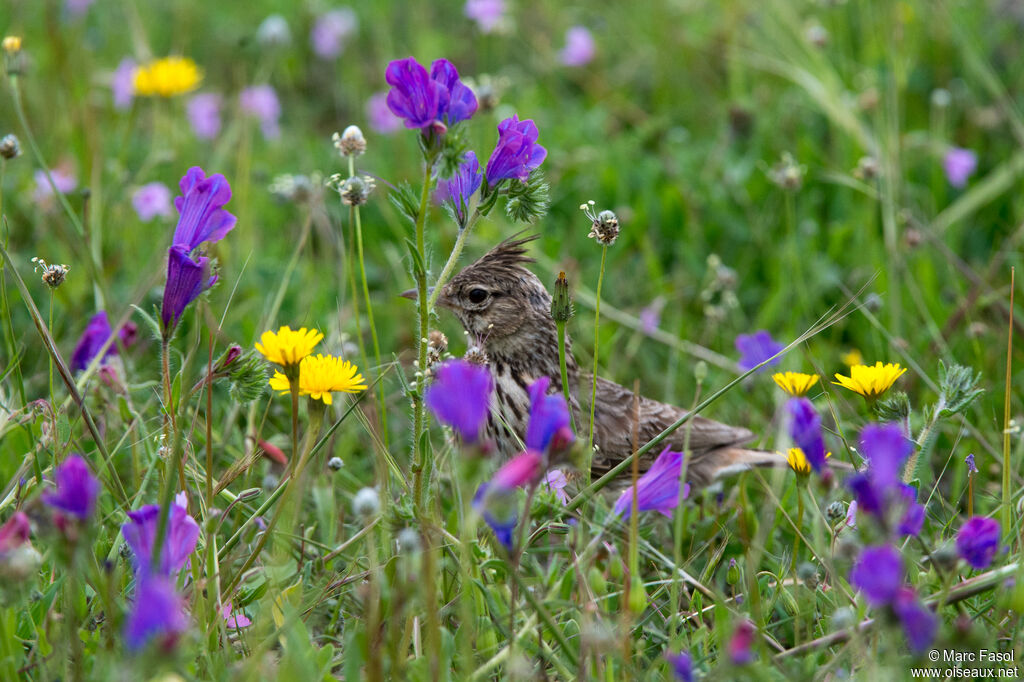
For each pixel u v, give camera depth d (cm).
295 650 637
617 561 672
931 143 1540
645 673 712
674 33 1975
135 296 1217
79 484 568
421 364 764
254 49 2008
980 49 1744
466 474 580
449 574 786
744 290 1462
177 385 759
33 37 1923
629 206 1566
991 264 1375
